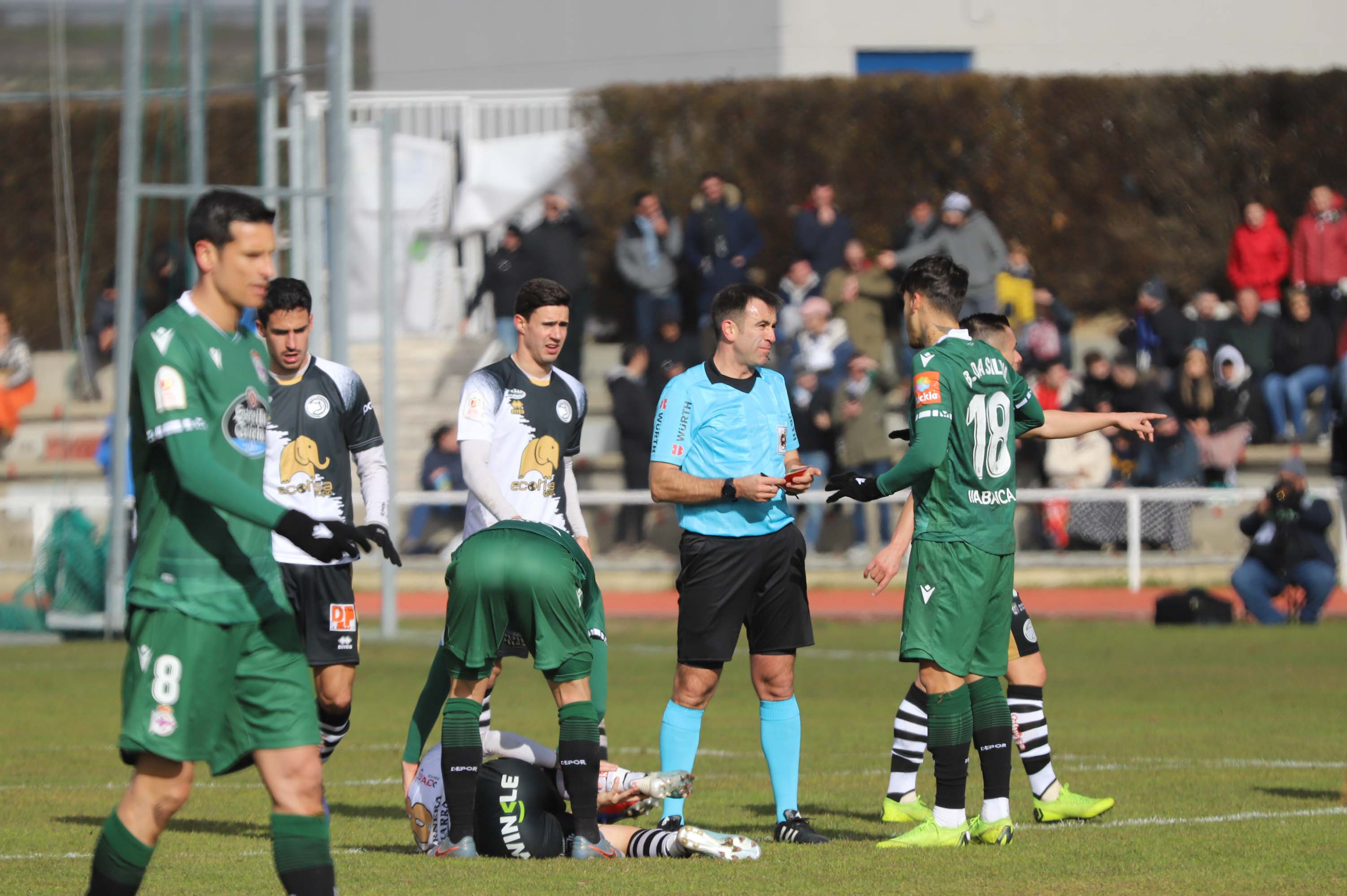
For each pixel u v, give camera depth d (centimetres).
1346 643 5862
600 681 2700
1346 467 6384
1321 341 7769
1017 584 7225
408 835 2722
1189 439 7269
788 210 8862
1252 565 6406
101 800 3088
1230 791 3095
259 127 6138
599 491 7812
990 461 2483
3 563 7969
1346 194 9175
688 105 8850
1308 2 10131
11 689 4938
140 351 1762
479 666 2430
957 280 2531
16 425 8831
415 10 11088
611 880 2209
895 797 2788
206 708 1770
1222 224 9144
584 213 8800
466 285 8662
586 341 8919
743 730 4219
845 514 7456
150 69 8000
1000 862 2348
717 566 2611
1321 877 2223
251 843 2659
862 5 9619
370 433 2952
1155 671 5219
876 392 6994
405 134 8906
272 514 1703
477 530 2747
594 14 10262
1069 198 9100
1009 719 2548
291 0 5981
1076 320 9144
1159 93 9150
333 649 2869
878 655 5800
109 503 6372
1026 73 9819
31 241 9569
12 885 2214
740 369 2672
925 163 8912
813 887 2150
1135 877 2219
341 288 5662
